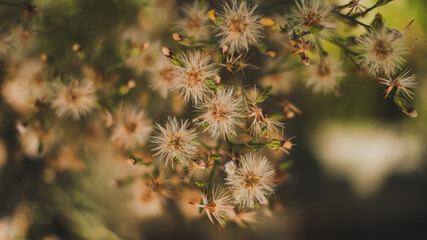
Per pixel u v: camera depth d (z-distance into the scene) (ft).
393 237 1.38
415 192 1.37
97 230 1.10
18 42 0.96
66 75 0.94
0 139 1.10
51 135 0.99
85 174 1.07
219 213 0.85
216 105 0.84
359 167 1.37
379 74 0.86
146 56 0.95
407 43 0.95
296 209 1.28
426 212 1.37
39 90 0.93
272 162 1.03
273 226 1.21
